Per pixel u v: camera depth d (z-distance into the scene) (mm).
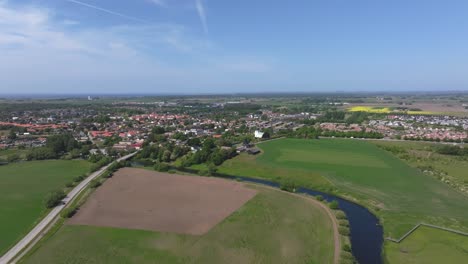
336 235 85938
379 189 125938
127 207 105688
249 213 100312
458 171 149000
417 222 93938
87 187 129625
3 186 133250
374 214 103562
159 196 117625
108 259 72250
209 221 93875
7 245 79562
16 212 102688
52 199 107375
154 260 71750
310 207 107250
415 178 139125
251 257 73375
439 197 116000
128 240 81438
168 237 83062
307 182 140125
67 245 78938
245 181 147250
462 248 78312
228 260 72062
